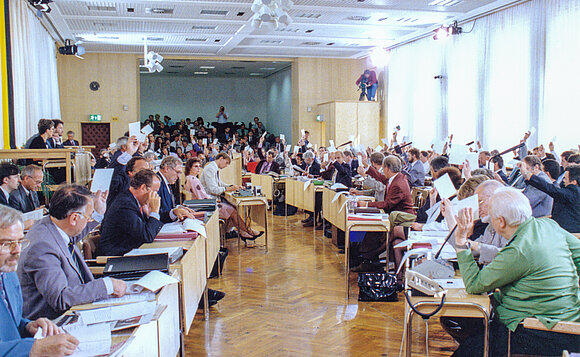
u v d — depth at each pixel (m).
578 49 8.69
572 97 8.81
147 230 3.28
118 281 2.21
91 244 3.33
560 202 4.51
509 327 2.43
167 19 11.08
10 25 7.79
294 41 14.13
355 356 3.44
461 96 11.96
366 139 15.86
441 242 3.41
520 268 2.39
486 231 3.28
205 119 23.36
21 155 4.86
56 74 13.26
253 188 6.89
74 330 1.83
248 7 10.08
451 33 11.32
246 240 7.38
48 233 2.27
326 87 17.27
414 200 7.68
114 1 9.46
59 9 10.11
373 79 15.80
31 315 2.16
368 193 6.68
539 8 9.56
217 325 4.02
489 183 3.29
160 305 2.15
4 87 7.43
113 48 14.93
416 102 13.90
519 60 10.08
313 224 8.53
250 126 22.11
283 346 3.61
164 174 4.69
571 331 2.22
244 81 23.61
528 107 9.83
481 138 11.16
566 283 2.40
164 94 22.94
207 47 15.04
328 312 4.32
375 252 5.52
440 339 3.73
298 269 5.76
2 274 1.85
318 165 9.76
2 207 1.73
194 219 3.80
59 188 2.37
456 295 2.54
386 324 4.04
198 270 3.47
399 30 12.62
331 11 10.59
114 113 15.81
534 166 4.98
